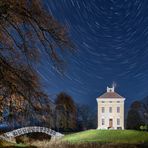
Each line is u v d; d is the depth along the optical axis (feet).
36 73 44.27
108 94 443.32
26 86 42.75
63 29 44.83
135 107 415.44
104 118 436.76
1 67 42.57
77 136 281.74
